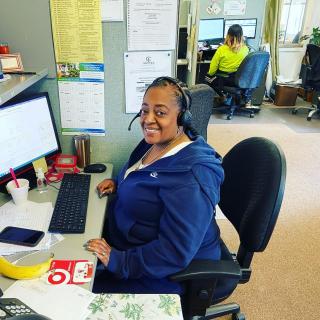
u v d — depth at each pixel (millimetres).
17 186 1224
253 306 1676
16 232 1069
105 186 1378
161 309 809
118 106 1572
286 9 5219
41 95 1421
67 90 1533
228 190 1294
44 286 856
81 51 1456
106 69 1494
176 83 1071
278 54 5156
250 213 1104
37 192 1338
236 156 1284
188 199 975
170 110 1052
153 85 1071
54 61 1472
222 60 4293
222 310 1532
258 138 1220
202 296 1065
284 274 1893
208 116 2211
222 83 4398
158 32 1440
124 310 802
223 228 2275
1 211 1188
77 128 1614
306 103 5207
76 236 1077
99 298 836
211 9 4977
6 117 1254
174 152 1087
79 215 1168
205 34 5004
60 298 818
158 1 1382
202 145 1116
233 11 5027
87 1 1362
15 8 1369
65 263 946
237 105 4586
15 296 818
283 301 1712
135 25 1416
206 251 1139
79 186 1370
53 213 1166
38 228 1099
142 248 1042
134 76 1514
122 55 1469
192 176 1000
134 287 1104
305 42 5281
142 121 1108
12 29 1406
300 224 2344
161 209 1075
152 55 1483
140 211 1114
